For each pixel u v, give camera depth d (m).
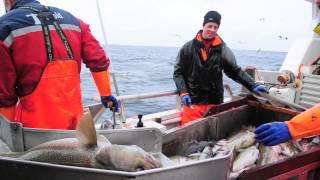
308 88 3.71
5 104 2.13
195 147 2.46
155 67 24.36
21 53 2.07
